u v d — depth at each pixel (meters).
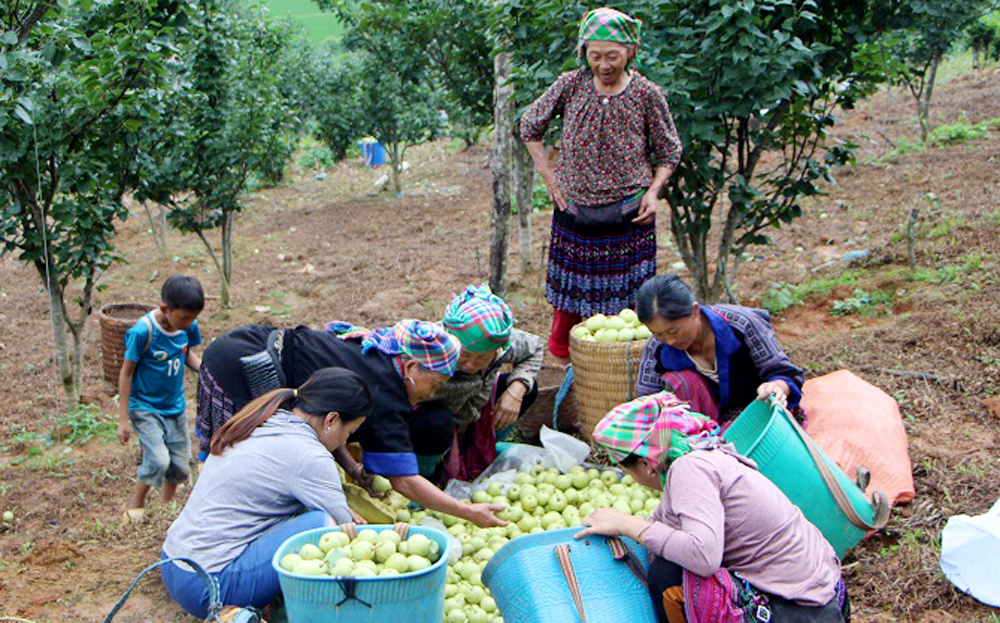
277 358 4.10
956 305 6.89
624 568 3.29
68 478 6.48
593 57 5.09
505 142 8.08
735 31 5.72
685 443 3.14
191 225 10.58
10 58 6.09
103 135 7.49
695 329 3.94
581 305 5.67
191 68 10.02
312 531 3.35
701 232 6.68
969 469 4.77
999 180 10.48
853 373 5.97
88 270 7.51
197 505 3.58
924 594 3.92
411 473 3.91
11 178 7.02
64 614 4.32
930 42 13.40
